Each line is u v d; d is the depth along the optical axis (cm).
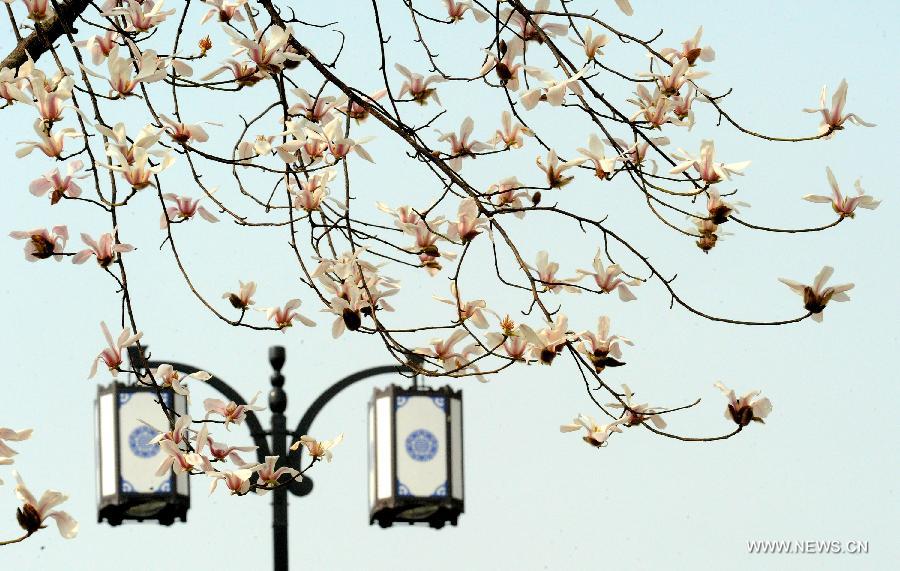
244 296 1080
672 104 1060
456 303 1045
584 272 1045
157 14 1048
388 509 1867
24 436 941
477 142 1106
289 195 1023
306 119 1058
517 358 1041
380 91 1122
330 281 1033
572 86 1038
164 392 1792
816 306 970
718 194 1002
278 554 1877
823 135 1010
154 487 1775
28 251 1014
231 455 1103
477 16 1095
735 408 1027
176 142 1024
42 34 998
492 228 1056
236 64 1050
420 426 1880
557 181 1027
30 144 970
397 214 1066
